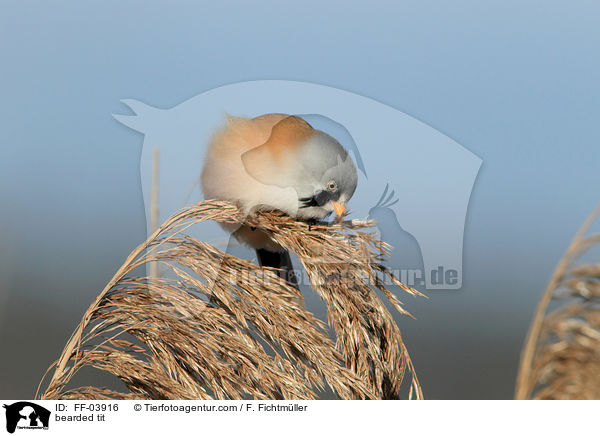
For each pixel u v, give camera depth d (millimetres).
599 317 6434
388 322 8211
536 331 6738
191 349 8039
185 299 8203
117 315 8117
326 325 8211
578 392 6539
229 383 8016
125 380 7984
